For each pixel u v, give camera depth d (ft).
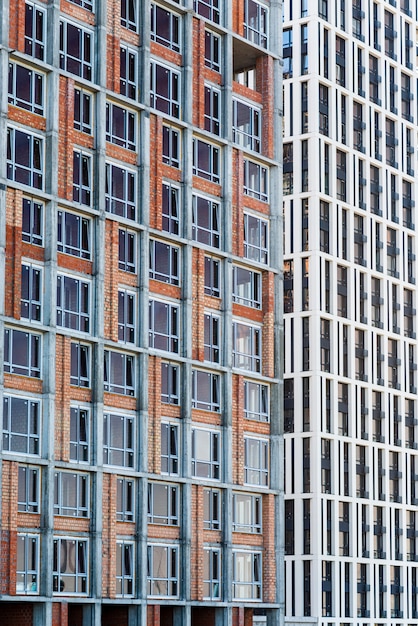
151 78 284.41
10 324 247.91
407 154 503.61
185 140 289.12
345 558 444.96
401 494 475.31
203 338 287.69
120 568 263.90
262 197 312.09
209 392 289.53
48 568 248.11
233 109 306.14
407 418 488.02
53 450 251.60
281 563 299.38
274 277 309.42
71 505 256.11
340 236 465.06
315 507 438.81
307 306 453.17
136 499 268.62
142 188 276.82
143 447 269.44
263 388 304.50
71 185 261.65
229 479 288.51
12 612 251.39
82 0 270.87
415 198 502.38
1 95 249.96
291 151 464.65
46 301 254.68
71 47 267.18
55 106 259.60
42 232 256.73
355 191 473.26
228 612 283.79
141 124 279.28
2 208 247.50
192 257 287.48
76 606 257.75
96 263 265.13
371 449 463.83
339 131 470.39
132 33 281.54
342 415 457.68
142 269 274.77
